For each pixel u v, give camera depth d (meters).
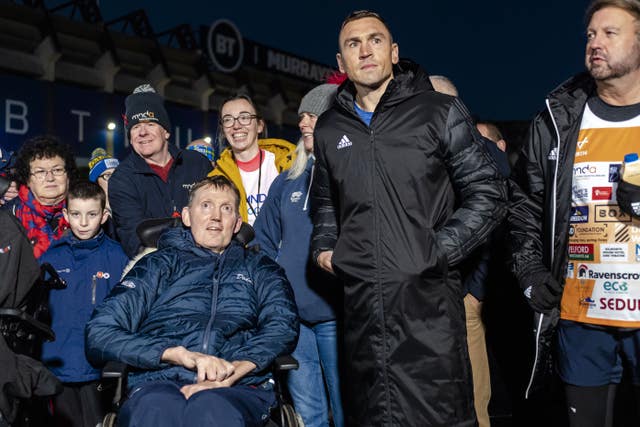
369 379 2.58
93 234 3.59
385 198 2.55
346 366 2.70
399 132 2.54
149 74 36.38
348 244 2.62
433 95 2.59
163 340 2.73
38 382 2.74
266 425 2.67
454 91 3.42
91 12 33.66
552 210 2.60
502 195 2.56
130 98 4.04
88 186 3.55
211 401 2.45
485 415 3.60
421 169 2.53
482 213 2.51
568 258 2.61
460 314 2.58
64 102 31.30
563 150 2.57
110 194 3.94
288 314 2.92
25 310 2.91
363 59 2.61
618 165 2.46
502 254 3.38
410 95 2.58
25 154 3.77
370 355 2.57
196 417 2.43
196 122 39.62
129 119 3.99
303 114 3.41
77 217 3.52
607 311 2.50
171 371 2.74
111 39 33.47
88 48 32.94
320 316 3.32
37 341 3.31
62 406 3.47
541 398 3.88
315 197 2.94
